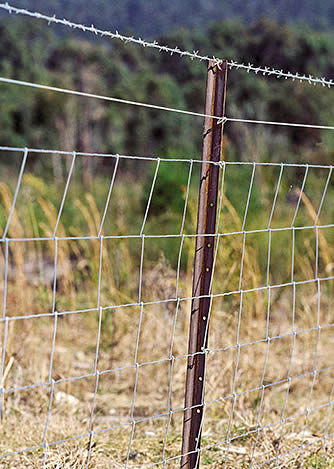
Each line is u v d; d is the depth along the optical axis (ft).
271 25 104.68
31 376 14.06
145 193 25.94
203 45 106.73
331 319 18.38
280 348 16.85
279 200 23.80
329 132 27.27
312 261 20.75
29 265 20.70
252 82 84.99
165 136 98.07
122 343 16.31
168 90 99.71
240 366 14.48
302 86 83.76
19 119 97.35
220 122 8.36
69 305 17.54
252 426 12.09
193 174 28.68
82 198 28.71
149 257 22.62
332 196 24.34
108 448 10.88
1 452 10.36
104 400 13.92
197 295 8.68
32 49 112.98
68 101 97.50
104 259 17.63
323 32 105.60
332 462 10.78
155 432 12.05
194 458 8.86
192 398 8.79
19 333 15.40
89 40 112.47
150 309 16.67
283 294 20.36
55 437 11.18
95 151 98.12
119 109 99.04
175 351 15.33
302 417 13.07
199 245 8.59
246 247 15.40
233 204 22.00
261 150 24.54
